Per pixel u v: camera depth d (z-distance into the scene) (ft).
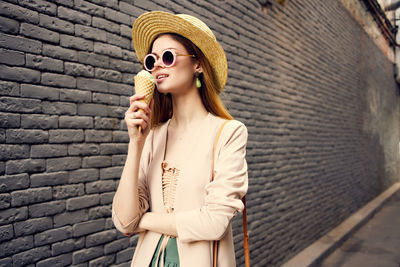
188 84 3.65
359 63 28.04
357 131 26.76
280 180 14.34
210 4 10.59
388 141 39.40
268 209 13.24
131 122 3.25
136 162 3.33
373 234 20.58
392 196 34.60
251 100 12.55
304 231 16.26
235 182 3.25
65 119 6.51
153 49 3.62
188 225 3.11
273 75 14.24
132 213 3.29
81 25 6.81
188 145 3.59
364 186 27.94
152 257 3.37
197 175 3.36
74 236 6.63
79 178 6.74
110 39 7.39
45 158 6.19
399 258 15.84
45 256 6.13
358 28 27.94
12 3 5.69
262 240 12.67
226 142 3.43
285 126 15.08
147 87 3.32
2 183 5.54
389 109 40.19
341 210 21.85
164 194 3.53
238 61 11.88
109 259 7.29
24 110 5.85
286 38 15.55
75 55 6.70
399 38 40.63
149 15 3.52
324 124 19.92
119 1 7.60
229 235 3.60
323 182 19.17
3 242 5.54
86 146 6.89
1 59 5.54
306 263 14.12
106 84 7.30
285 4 15.51
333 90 21.72
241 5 12.21
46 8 6.19
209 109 3.92
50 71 6.27
